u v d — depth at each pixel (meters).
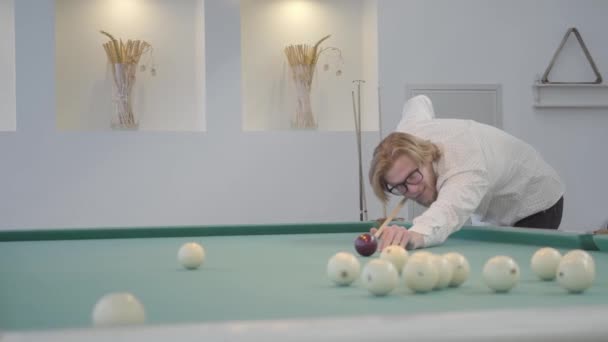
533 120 5.77
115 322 0.90
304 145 5.46
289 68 5.75
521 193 3.05
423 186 2.62
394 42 5.59
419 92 5.62
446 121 2.82
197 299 1.37
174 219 5.29
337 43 5.84
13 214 5.11
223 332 0.74
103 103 5.50
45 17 5.14
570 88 5.82
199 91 5.60
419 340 0.76
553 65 5.80
